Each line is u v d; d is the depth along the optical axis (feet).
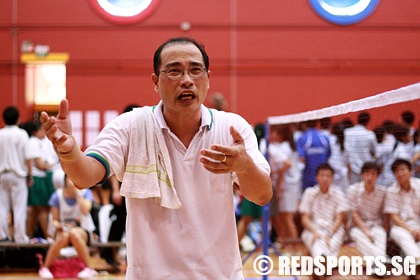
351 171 42.19
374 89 72.84
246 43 73.15
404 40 72.49
